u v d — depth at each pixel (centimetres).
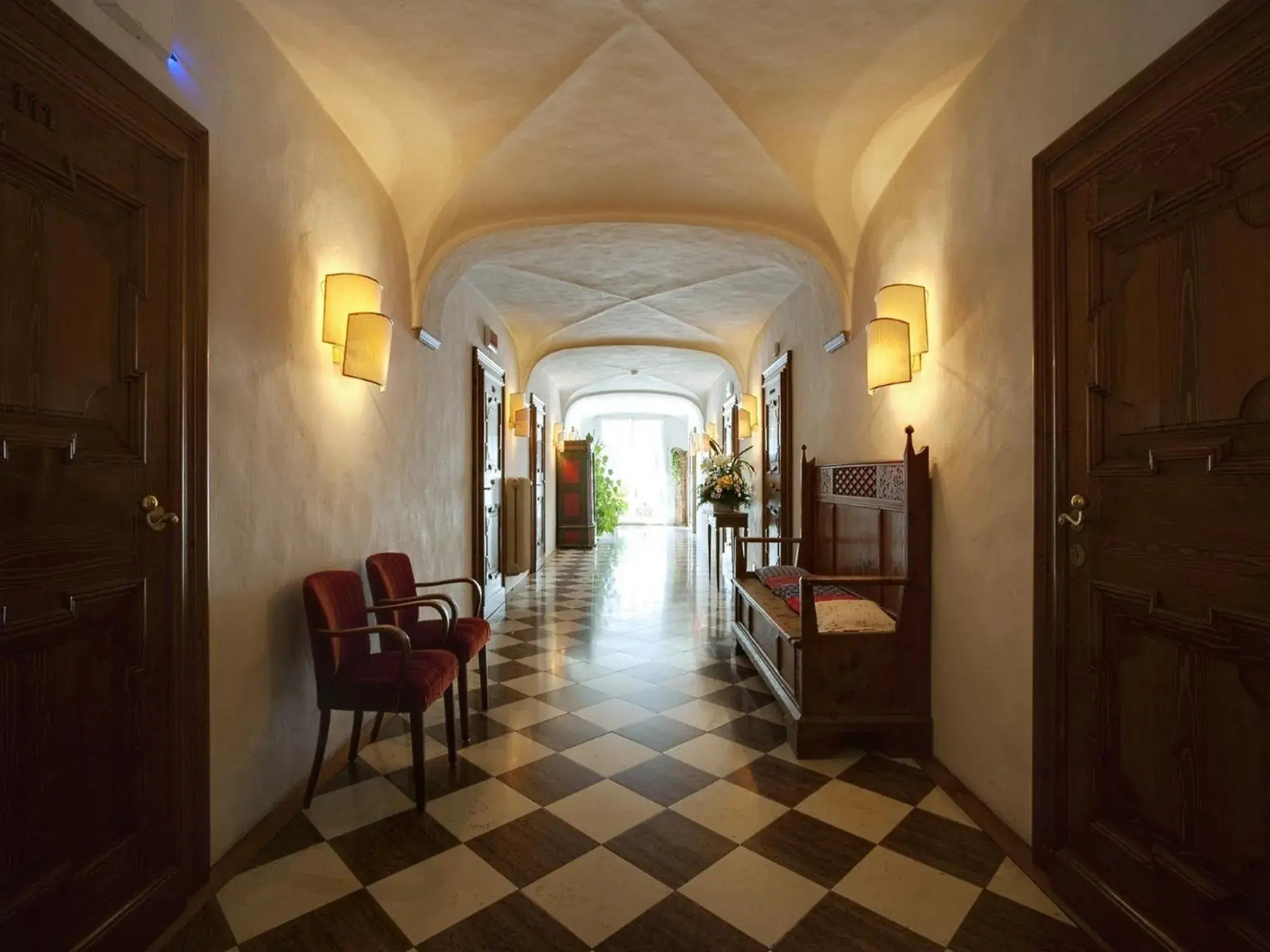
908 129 311
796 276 520
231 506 216
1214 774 144
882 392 347
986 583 245
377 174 342
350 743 288
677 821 237
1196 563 149
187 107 192
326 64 261
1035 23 214
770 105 303
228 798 215
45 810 145
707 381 1023
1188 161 151
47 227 146
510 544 728
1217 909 142
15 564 138
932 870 206
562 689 388
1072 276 192
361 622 281
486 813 242
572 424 1332
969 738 258
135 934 166
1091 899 178
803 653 294
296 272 259
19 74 138
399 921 183
